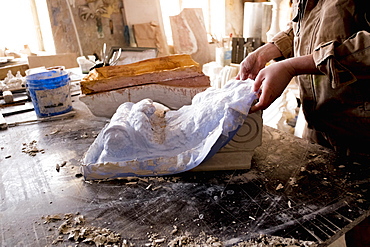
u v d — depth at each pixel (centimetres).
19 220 76
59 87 143
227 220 72
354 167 91
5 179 95
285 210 75
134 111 98
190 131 92
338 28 95
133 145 92
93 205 81
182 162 90
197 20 336
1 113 148
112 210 78
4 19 306
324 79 102
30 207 81
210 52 347
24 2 307
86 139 120
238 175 91
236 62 303
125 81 130
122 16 311
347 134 108
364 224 104
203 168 93
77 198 84
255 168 94
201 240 67
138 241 68
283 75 87
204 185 87
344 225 69
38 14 305
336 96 102
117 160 92
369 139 104
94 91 131
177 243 66
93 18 296
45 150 112
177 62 138
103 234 70
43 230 73
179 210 77
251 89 89
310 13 104
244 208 76
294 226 69
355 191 80
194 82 132
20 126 137
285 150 104
